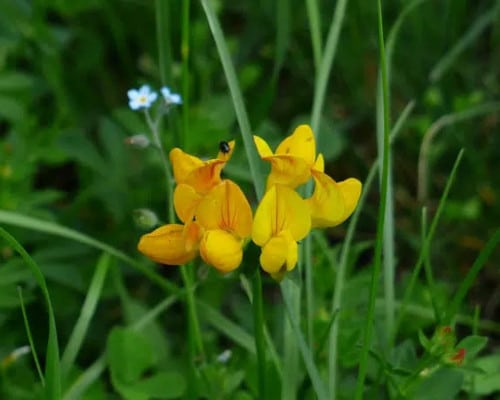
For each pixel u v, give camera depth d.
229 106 0.46
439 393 0.38
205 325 0.44
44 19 0.51
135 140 0.40
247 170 0.44
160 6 0.42
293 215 0.35
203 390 0.40
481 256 0.36
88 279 0.43
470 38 0.48
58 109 0.49
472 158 0.49
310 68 0.53
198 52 0.49
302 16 0.52
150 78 0.52
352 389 0.40
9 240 0.36
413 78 0.51
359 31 0.51
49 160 0.45
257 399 0.39
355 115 0.52
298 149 0.35
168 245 0.35
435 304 0.38
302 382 0.38
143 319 0.40
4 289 0.41
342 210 0.35
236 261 0.35
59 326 0.44
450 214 0.47
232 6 0.54
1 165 0.44
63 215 0.45
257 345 0.37
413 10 0.51
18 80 0.46
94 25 0.53
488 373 0.40
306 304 0.39
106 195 0.46
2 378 0.41
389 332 0.39
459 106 0.48
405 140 0.50
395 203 0.49
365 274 0.42
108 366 0.41
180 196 0.35
